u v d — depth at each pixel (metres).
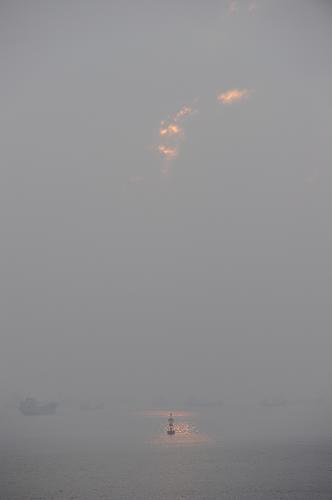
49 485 52.88
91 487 51.59
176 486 51.47
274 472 58.31
